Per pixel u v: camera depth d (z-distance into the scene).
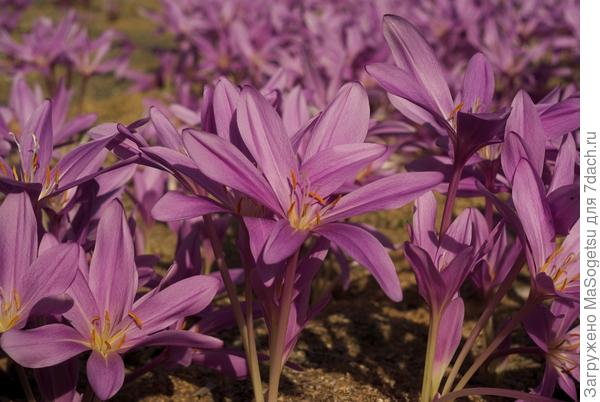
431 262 0.63
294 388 0.77
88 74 1.45
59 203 0.74
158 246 1.07
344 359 0.82
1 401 0.75
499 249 0.76
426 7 1.64
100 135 0.68
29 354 0.59
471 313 0.90
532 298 0.64
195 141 0.59
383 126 0.85
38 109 0.69
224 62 1.39
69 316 0.63
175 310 0.64
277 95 0.70
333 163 0.63
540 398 0.65
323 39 1.30
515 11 1.75
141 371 0.69
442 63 1.50
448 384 0.68
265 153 0.62
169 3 1.67
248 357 0.68
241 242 0.65
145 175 0.93
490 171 0.72
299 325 0.66
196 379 0.79
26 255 0.63
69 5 3.00
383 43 1.21
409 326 0.88
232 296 0.68
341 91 0.64
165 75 1.69
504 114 0.61
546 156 0.71
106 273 0.64
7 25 2.00
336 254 0.85
